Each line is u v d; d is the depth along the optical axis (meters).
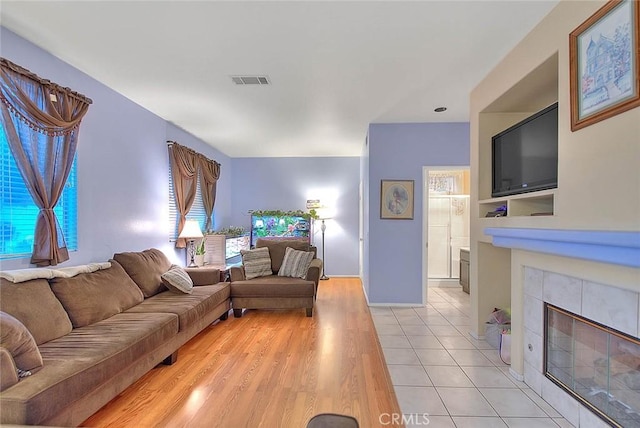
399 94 3.48
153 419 2.05
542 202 2.63
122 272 3.13
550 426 1.95
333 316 4.23
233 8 2.06
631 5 1.48
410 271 4.65
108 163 3.32
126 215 3.61
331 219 7.02
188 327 3.01
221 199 6.61
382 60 2.74
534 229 2.07
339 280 6.69
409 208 4.62
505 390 2.35
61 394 1.63
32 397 1.50
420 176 4.61
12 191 2.38
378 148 4.62
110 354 1.98
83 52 2.61
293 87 3.30
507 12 2.11
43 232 2.51
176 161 4.56
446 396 2.27
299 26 2.26
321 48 2.56
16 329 1.68
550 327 2.20
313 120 4.43
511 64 2.58
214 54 2.65
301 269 4.57
